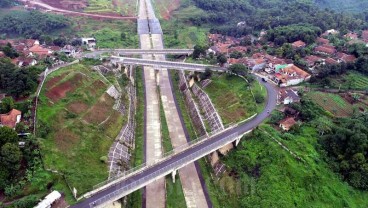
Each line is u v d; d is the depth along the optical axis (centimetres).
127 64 16638
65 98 11819
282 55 17038
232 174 10469
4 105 10138
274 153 10338
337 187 9706
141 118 13912
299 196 9331
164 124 13588
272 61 16038
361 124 10831
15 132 8944
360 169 9875
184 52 19275
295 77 14412
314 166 10000
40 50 17138
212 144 10694
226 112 12769
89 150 10244
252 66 15788
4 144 8606
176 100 15525
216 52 18725
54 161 9275
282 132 11275
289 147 10488
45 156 9275
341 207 9300
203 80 15525
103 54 17925
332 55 16750
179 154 10469
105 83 13912
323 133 11150
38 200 8138
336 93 13625
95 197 8606
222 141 10831
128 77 16325
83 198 8525
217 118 12531
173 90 16425
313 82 14475
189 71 16700
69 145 10031
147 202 9844
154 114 14262
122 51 18938
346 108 12638
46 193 8438
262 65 15950
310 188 9538
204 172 11112
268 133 11112
